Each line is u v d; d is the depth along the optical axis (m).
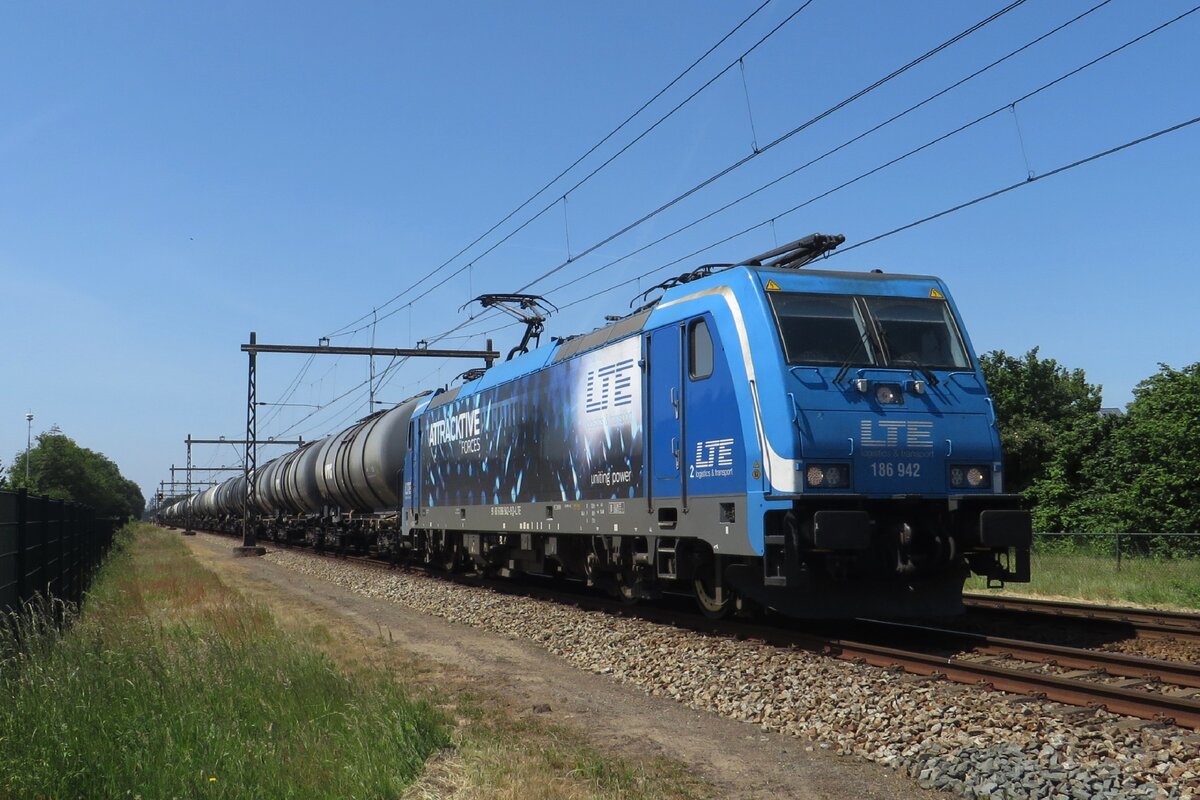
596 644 12.41
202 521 81.25
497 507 19.69
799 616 11.44
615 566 15.84
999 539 10.98
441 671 11.42
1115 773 6.27
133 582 23.78
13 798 5.91
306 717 8.04
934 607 11.75
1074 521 34.44
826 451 10.90
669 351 13.20
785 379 11.05
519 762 7.16
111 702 7.90
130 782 6.20
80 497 88.00
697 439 12.43
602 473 15.01
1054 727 7.33
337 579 25.05
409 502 26.50
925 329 12.01
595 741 8.05
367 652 12.85
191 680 8.91
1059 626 12.97
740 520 11.46
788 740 7.96
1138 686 8.85
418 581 22.34
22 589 11.55
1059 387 41.50
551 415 17.14
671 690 9.87
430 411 25.31
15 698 7.54
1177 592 16.89
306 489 39.66
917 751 7.17
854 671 9.63
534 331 22.94
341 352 38.28
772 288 11.73
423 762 7.25
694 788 6.75
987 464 11.59
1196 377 32.72
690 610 15.48
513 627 14.62
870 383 11.29
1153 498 32.12
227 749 6.88
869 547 11.34
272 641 12.11
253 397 41.69
